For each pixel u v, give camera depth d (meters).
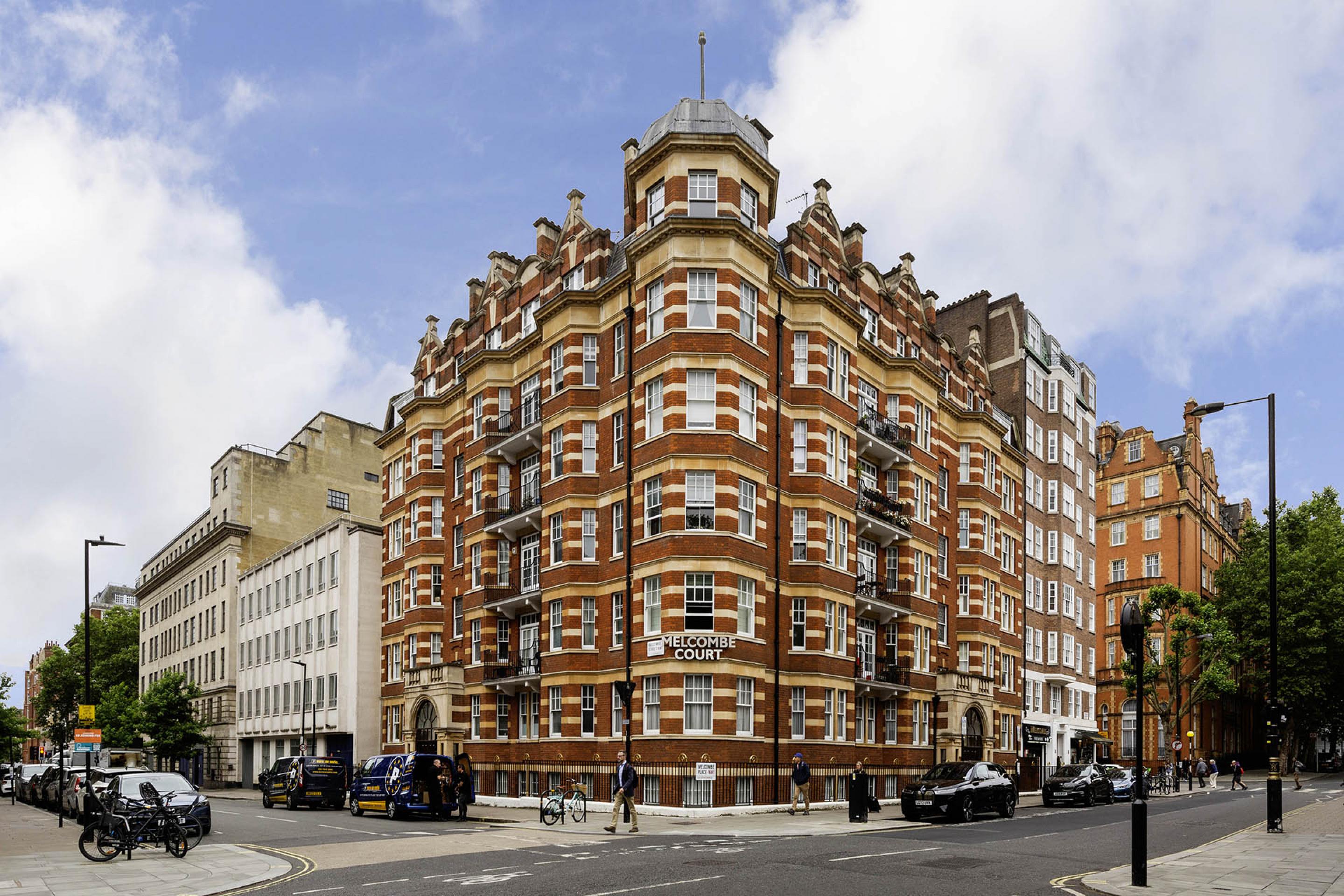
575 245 44.22
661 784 34.66
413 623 54.31
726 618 35.41
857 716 42.66
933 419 50.19
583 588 40.06
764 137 41.56
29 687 179.75
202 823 28.97
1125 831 30.05
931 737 46.78
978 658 51.53
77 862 22.31
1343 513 84.69
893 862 20.94
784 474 39.91
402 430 57.81
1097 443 91.06
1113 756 80.19
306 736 64.00
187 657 87.75
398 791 35.38
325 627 63.34
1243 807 43.03
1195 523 88.19
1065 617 64.06
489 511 46.47
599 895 16.34
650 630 36.69
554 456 42.44
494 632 45.94
